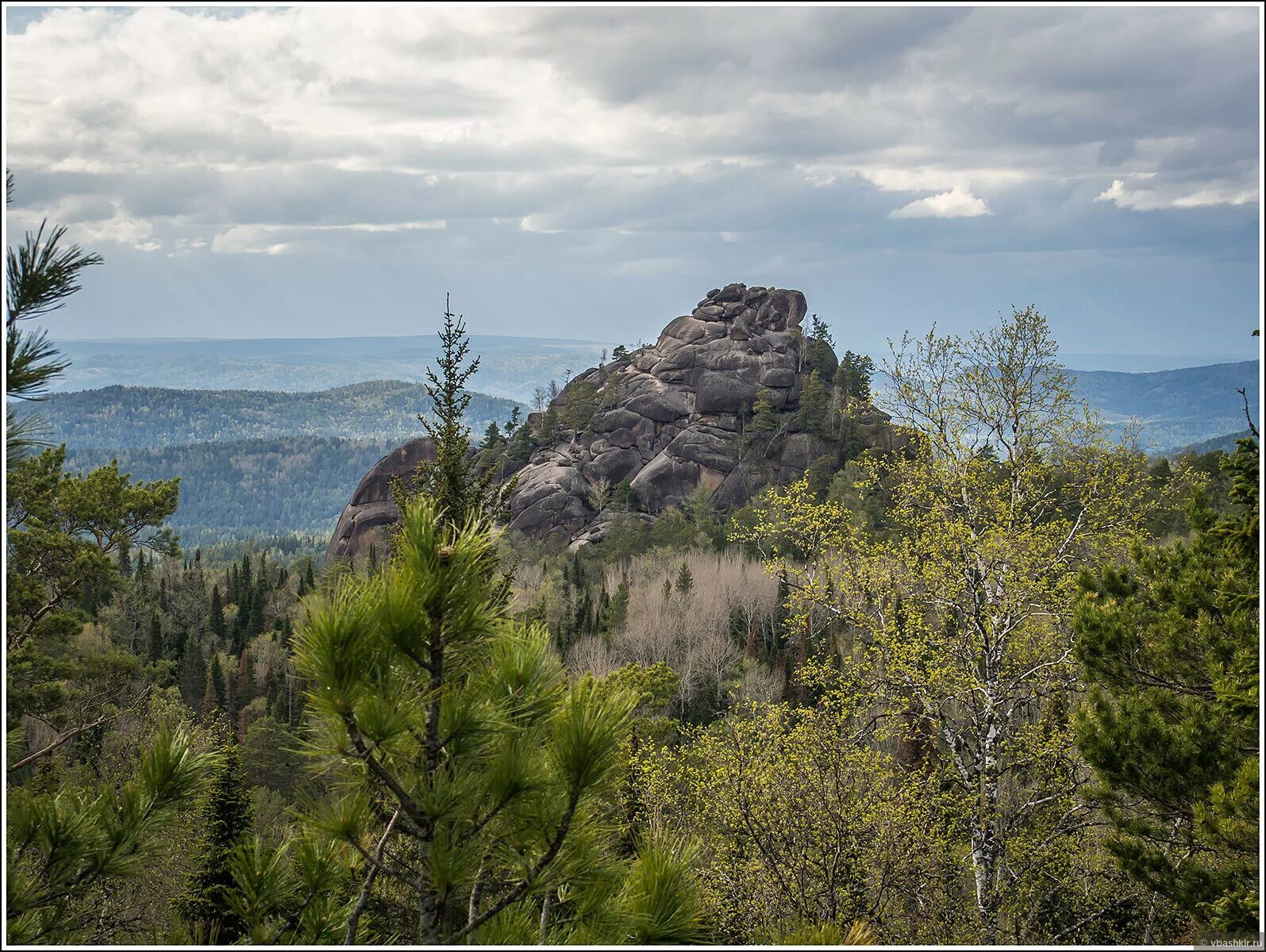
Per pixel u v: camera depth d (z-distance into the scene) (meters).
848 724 14.39
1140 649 10.18
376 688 3.95
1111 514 14.55
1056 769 13.36
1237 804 8.20
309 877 4.39
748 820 11.94
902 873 12.01
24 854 4.57
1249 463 8.18
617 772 4.41
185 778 4.85
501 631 4.35
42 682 16.91
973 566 14.83
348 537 103.75
